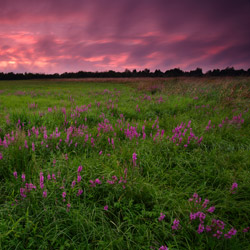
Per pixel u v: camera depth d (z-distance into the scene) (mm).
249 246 1822
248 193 2580
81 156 3467
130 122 5918
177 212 2279
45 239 1837
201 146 4043
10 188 2527
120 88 21406
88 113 6539
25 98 11680
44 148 3523
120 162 3344
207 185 2906
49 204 2283
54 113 6105
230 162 3363
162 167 3283
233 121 5293
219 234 1814
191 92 11602
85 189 2598
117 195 2508
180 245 1936
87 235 1976
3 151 3131
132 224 2092
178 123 5691
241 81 13422
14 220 2025
